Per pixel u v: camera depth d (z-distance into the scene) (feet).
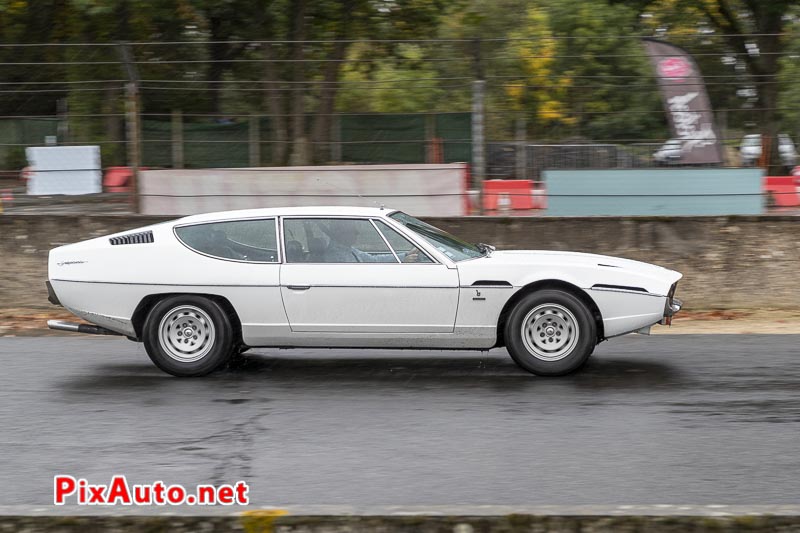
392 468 20.90
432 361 33.96
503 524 15.97
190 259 31.19
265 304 30.73
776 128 49.19
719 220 46.44
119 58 50.11
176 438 23.63
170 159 50.72
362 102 54.03
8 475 20.65
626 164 49.78
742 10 107.24
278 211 31.81
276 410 26.55
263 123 51.06
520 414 25.80
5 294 48.19
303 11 93.97
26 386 30.12
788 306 46.09
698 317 44.80
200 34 95.30
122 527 16.26
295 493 19.24
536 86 49.60
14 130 50.06
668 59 49.75
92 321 31.73
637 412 25.91
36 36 94.48
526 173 49.24
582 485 19.60
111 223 48.60
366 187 49.26
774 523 15.87
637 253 46.96
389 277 30.48
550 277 30.40
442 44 49.83
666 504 18.35
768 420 24.97
